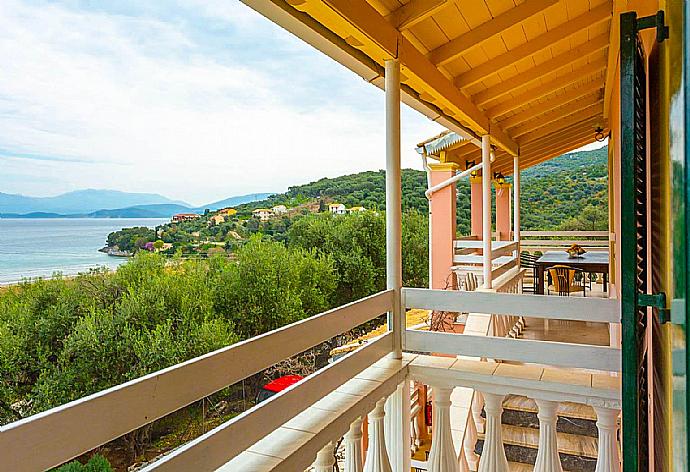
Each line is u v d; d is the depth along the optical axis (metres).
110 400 1.02
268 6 2.02
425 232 11.74
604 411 2.07
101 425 1.00
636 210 1.28
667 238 1.09
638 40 1.34
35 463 0.87
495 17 3.21
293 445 1.60
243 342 1.50
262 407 1.51
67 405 0.94
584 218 14.23
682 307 0.85
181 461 1.19
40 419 0.88
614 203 5.03
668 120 1.02
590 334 6.36
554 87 5.02
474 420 3.54
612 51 3.84
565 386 2.13
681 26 0.84
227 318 4.14
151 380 1.13
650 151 1.47
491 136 5.48
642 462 1.62
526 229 14.78
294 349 1.75
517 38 3.66
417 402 4.21
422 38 3.20
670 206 1.00
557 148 9.14
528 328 6.82
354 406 1.95
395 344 2.60
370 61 2.86
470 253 8.18
